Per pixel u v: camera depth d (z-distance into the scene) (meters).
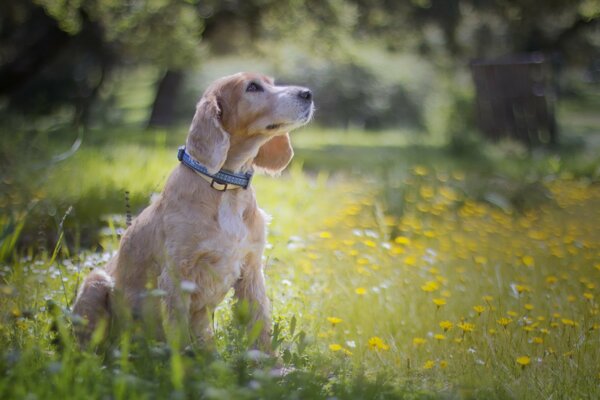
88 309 4.57
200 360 3.57
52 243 6.91
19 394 3.21
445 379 4.27
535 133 17.48
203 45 17.53
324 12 15.98
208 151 4.43
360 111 27.53
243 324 3.84
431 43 22.80
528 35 23.05
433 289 5.30
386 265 6.46
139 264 4.57
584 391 4.16
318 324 5.04
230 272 4.46
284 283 5.54
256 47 21.23
